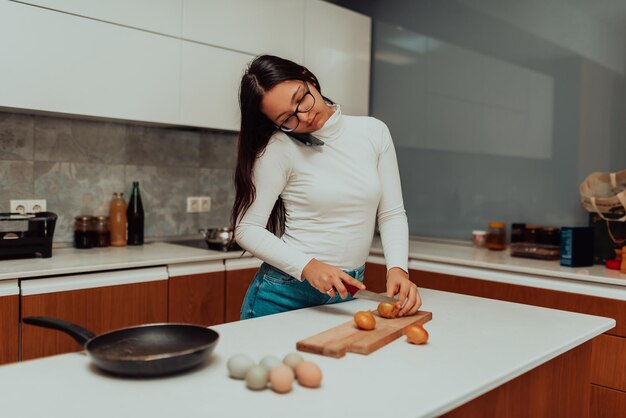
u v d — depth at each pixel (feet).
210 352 3.28
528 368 3.55
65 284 7.02
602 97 8.88
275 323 4.42
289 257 4.76
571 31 9.22
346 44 11.31
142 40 8.34
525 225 9.57
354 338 3.83
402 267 5.02
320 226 5.13
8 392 2.94
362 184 5.06
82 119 9.11
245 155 5.00
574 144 9.23
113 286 7.47
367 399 2.91
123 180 9.68
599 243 8.32
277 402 2.86
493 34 10.23
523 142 9.86
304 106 4.76
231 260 8.89
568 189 9.30
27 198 8.58
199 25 8.99
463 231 10.77
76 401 2.84
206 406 2.80
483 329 4.31
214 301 8.66
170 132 10.30
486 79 10.35
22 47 7.24
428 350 3.78
